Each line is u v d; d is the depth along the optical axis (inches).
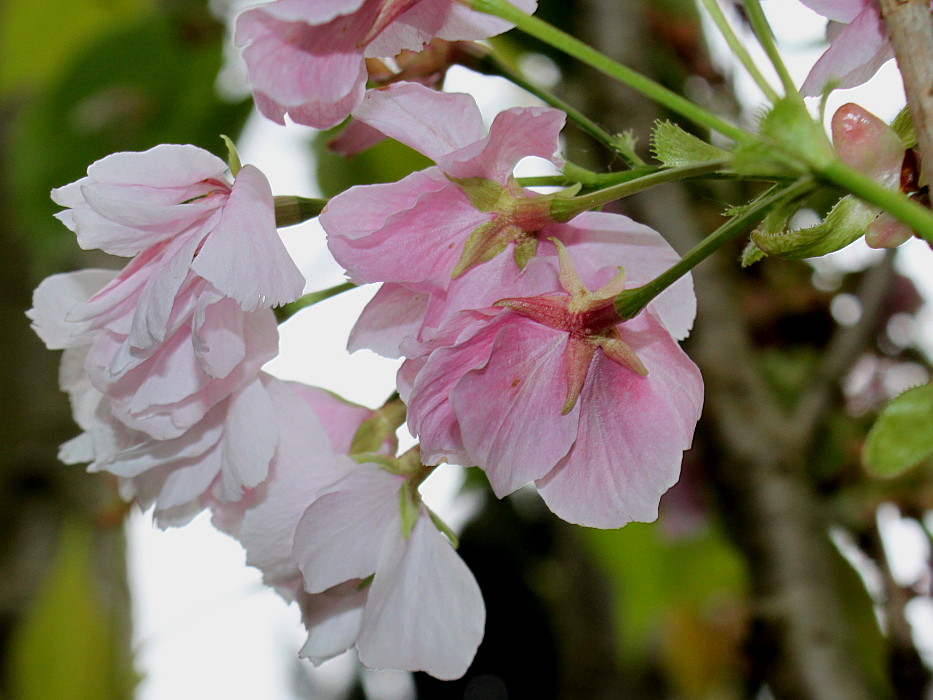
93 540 19.3
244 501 10.2
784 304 16.6
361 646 9.9
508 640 28.0
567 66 15.6
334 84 9.0
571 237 9.4
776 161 8.2
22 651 16.9
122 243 9.4
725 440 14.2
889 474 8.3
